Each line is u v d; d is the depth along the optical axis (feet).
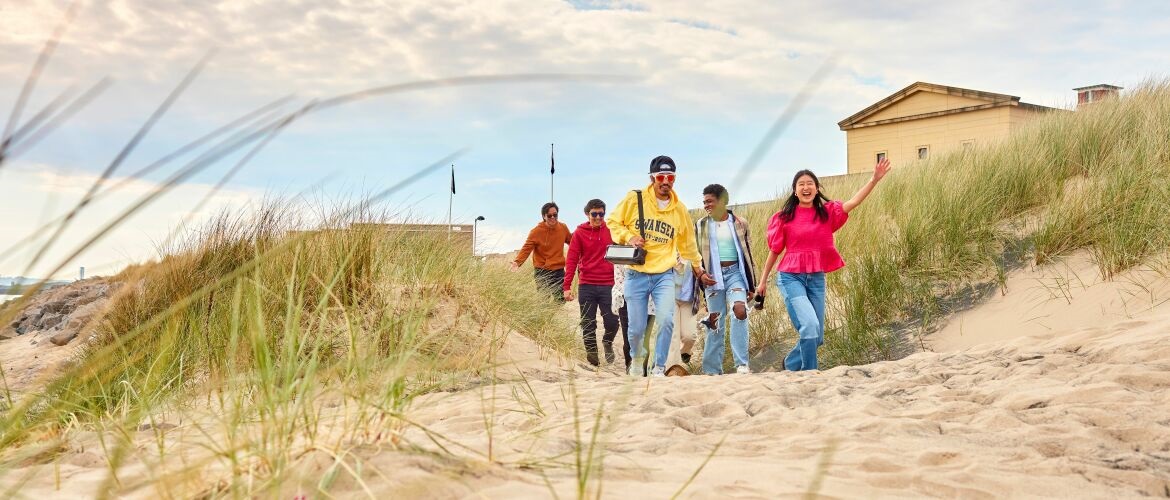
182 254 19.51
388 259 21.68
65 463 8.05
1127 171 24.79
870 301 25.91
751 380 15.39
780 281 19.52
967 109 69.36
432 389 13.15
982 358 15.52
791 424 10.98
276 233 20.68
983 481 7.91
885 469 8.45
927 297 25.12
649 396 13.62
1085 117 31.76
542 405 12.63
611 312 25.76
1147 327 15.33
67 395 10.15
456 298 21.86
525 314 24.75
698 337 29.30
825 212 19.10
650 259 20.15
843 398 13.10
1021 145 31.60
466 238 26.55
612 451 8.70
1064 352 14.80
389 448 6.51
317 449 6.25
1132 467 8.41
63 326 22.77
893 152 75.82
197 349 14.56
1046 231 24.43
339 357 13.66
